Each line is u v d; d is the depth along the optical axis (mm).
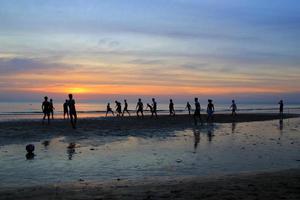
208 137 24172
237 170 12922
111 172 12508
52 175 11953
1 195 9086
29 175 11922
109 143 20391
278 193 8969
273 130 30625
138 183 10617
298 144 20422
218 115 58750
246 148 18672
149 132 27188
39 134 24438
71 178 11516
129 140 21938
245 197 8594
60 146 18953
